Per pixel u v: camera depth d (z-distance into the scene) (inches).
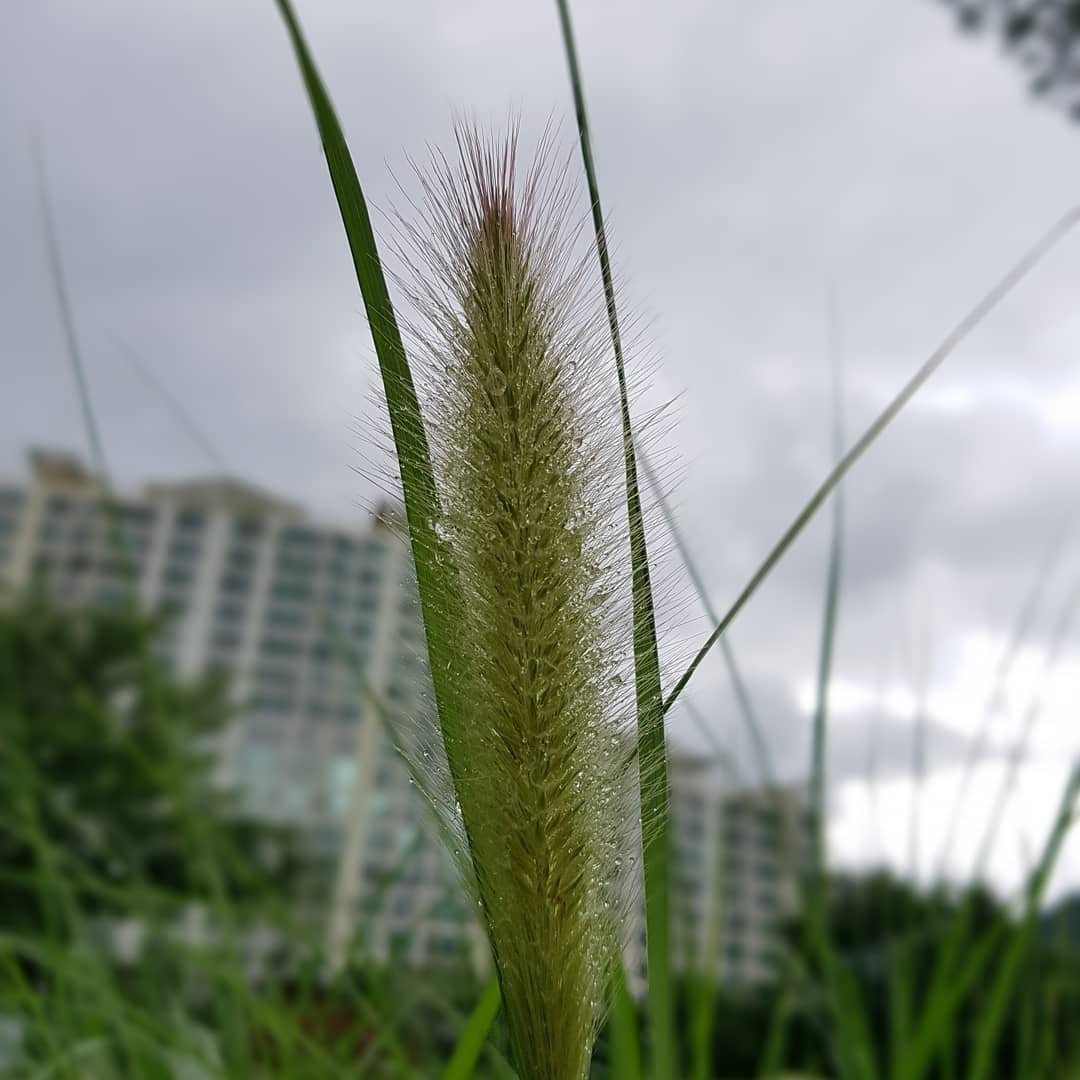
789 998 12.9
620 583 5.9
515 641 5.8
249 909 13.4
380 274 5.9
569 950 5.7
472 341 5.8
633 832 6.0
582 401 5.9
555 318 5.8
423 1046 12.9
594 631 5.9
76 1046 11.8
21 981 12.1
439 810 6.0
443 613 5.8
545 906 5.7
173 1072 11.9
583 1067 5.7
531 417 5.7
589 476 5.9
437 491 5.8
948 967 10.8
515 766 5.8
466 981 10.9
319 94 6.1
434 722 6.0
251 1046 13.1
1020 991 12.2
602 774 5.9
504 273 5.8
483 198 5.8
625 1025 8.2
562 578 5.8
